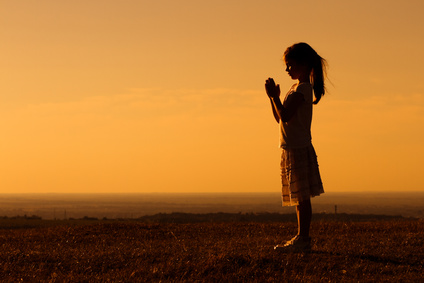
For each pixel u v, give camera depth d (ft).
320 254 22.44
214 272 19.74
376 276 19.01
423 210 560.61
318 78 22.70
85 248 27.68
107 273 19.72
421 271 20.16
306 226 22.72
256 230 39.75
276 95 21.71
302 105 21.95
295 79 23.00
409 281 18.24
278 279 18.39
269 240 29.09
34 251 25.12
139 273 19.52
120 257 22.59
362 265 20.67
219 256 21.33
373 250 23.88
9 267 20.92
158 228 41.68
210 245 27.14
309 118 22.27
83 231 39.86
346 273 19.61
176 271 19.72
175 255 22.67
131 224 43.98
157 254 23.34
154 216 200.95
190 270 19.94
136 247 26.81
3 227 74.28
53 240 34.01
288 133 22.24
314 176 22.27
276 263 20.76
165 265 20.67
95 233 38.65
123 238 35.06
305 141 22.15
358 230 37.86
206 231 39.32
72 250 25.79
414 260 21.97
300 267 20.30
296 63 22.48
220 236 35.60
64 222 90.94
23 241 33.50
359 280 18.38
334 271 19.86
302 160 22.08
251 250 23.59
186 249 24.59
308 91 21.91
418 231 36.65
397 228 38.86
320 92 22.85
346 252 23.07
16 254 23.68
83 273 20.16
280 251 22.82
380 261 21.80
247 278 18.70
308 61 22.41
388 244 26.18
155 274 19.31
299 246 22.66
